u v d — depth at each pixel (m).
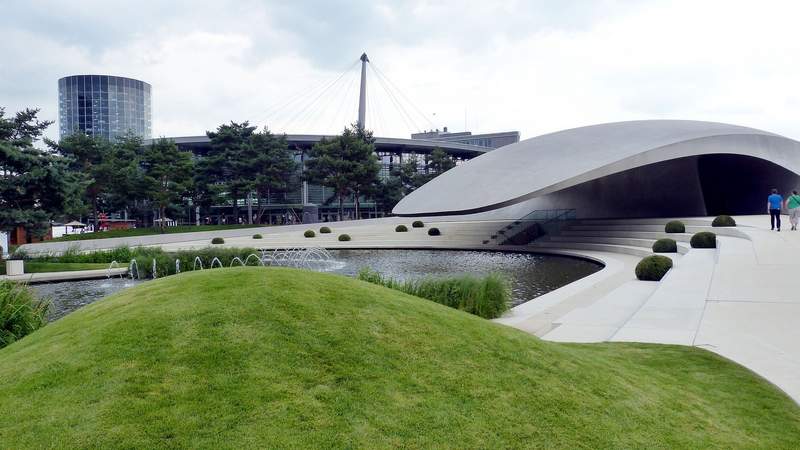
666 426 3.78
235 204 56.59
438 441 2.99
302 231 48.50
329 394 3.23
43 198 24.92
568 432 3.35
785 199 36.72
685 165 38.06
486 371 3.91
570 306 11.54
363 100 76.44
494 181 31.77
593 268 22.27
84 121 153.00
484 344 4.36
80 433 2.68
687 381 5.35
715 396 4.88
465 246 36.06
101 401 2.94
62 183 24.53
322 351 3.66
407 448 2.89
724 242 17.92
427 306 5.02
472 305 11.24
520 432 3.24
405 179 64.88
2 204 24.22
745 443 3.80
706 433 3.83
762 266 12.97
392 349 3.88
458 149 77.06
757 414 4.48
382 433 2.97
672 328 8.17
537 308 11.62
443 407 3.33
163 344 3.52
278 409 3.01
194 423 2.82
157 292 4.48
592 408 3.74
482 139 127.06
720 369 5.88
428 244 38.75
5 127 25.42
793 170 33.50
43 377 3.18
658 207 40.00
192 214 68.25
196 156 67.62
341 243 40.84
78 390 3.04
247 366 3.36
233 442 2.72
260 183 53.56
